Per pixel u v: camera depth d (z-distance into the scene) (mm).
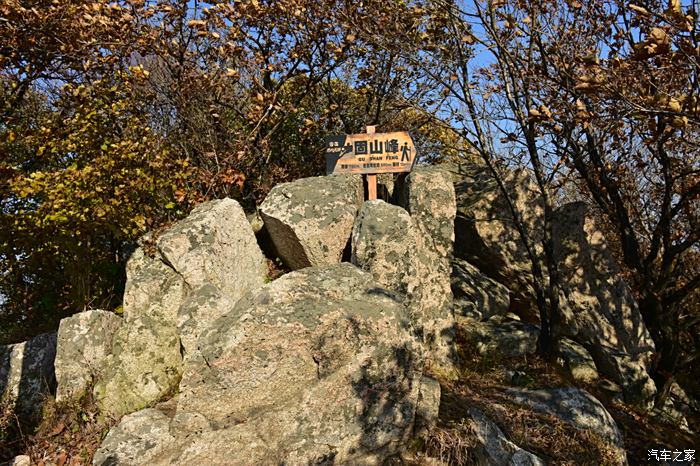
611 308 7949
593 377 7141
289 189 6988
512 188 8258
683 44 4246
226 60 9992
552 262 7070
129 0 8516
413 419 4484
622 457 5426
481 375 6246
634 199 11078
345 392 4332
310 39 9922
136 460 4055
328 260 6680
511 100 7172
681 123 4398
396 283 5910
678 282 10883
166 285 5824
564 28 7777
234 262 6480
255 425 4207
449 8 7328
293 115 10969
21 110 9719
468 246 8398
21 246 7891
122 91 8844
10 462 4707
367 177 7504
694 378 9430
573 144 7852
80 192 7043
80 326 5613
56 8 8258
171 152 8891
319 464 4133
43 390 5723
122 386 5297
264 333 4316
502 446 4648
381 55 10633
